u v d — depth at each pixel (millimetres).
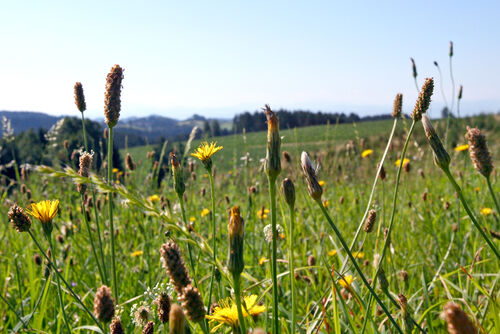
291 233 1632
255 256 4133
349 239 4629
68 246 4031
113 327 1733
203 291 3061
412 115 1932
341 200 5738
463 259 3594
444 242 4324
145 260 4422
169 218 1353
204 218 5859
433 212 5352
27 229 2203
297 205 5781
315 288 3391
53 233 5066
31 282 3141
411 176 7516
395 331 2395
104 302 1651
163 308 1896
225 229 5594
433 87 1840
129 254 4559
